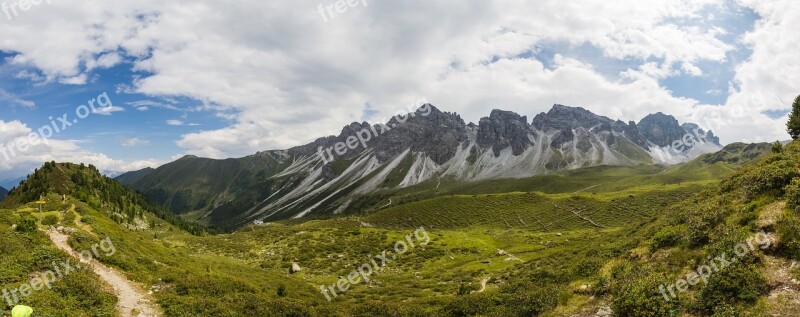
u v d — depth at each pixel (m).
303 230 121.38
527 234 143.75
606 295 25.30
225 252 94.06
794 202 22.14
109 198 139.62
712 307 19.14
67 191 121.75
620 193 184.50
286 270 81.12
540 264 61.72
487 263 82.75
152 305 28.81
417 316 35.03
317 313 35.06
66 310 23.06
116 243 43.81
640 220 59.84
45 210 58.50
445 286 61.78
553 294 27.89
